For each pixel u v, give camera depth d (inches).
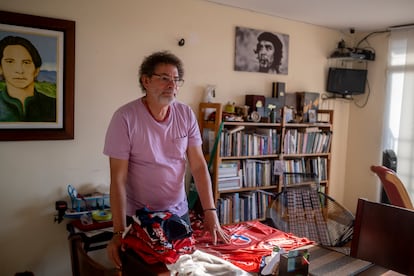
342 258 57.6
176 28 122.3
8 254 100.3
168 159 64.2
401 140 153.2
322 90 165.5
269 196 139.1
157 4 117.8
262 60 143.2
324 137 154.8
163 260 48.3
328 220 92.1
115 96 112.8
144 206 61.4
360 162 172.6
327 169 157.9
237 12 135.4
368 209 65.7
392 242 61.6
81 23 105.3
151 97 61.5
